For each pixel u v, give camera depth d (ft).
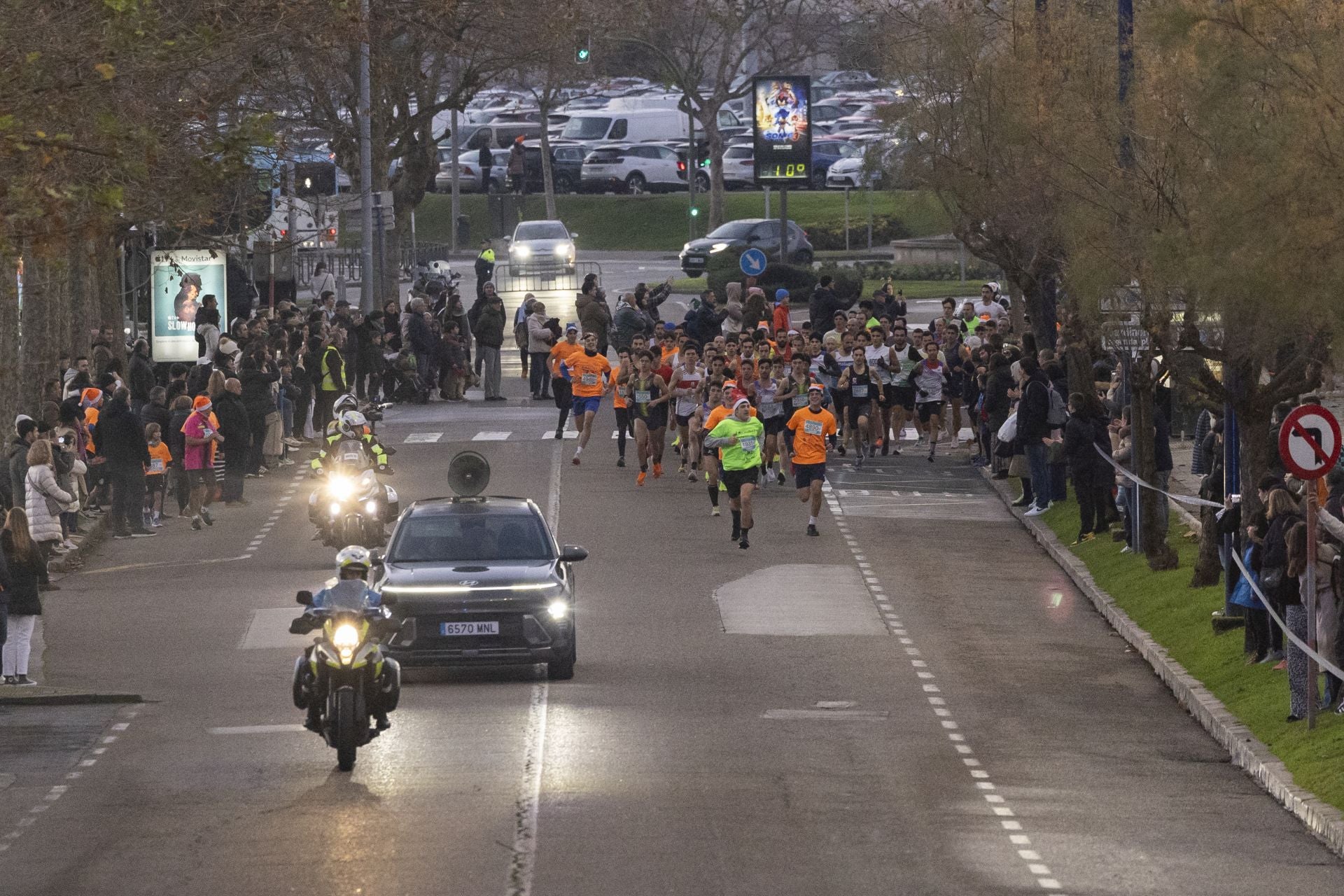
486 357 509.76
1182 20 183.01
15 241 174.60
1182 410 385.29
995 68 350.23
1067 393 345.92
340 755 166.61
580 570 286.46
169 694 211.61
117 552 312.09
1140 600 254.06
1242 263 169.37
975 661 228.43
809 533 316.40
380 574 213.25
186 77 247.09
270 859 139.23
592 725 187.73
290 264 596.70
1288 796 160.04
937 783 166.09
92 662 229.66
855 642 238.27
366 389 499.92
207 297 439.22
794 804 156.04
